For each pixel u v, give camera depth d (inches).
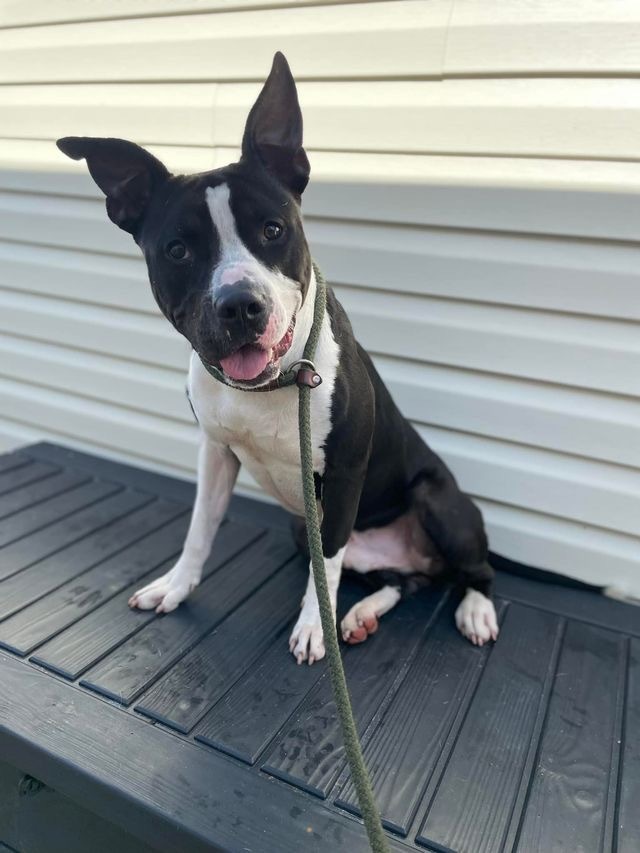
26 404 51.9
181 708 25.8
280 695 26.8
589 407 34.9
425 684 28.0
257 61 37.6
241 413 27.5
